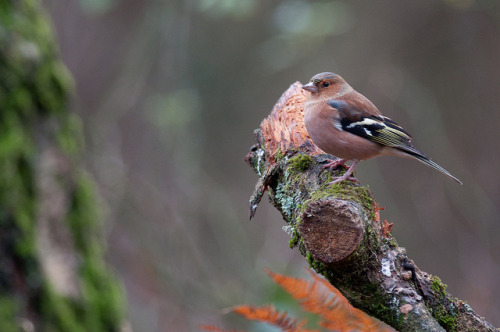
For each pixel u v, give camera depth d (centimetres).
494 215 1614
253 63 1772
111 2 1291
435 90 1723
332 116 688
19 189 462
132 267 1359
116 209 1338
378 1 1745
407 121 1712
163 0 1468
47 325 455
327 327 460
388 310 420
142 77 1450
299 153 584
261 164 642
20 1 493
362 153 709
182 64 1528
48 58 500
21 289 449
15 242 452
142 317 1293
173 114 1380
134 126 1572
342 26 1367
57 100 504
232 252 1453
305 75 1764
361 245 412
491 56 1691
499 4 1655
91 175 1338
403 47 1738
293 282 468
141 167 1545
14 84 473
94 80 1644
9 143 462
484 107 1692
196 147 1603
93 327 484
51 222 480
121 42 1648
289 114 684
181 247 1403
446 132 1709
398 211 1661
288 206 546
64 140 504
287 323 466
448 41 1717
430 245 1620
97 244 515
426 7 1725
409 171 1698
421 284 435
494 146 1670
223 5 1263
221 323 1302
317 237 414
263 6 1745
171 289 1345
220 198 1527
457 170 1642
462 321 437
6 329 432
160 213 1427
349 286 427
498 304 1489
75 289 478
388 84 1675
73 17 1645
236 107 1809
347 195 475
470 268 1566
